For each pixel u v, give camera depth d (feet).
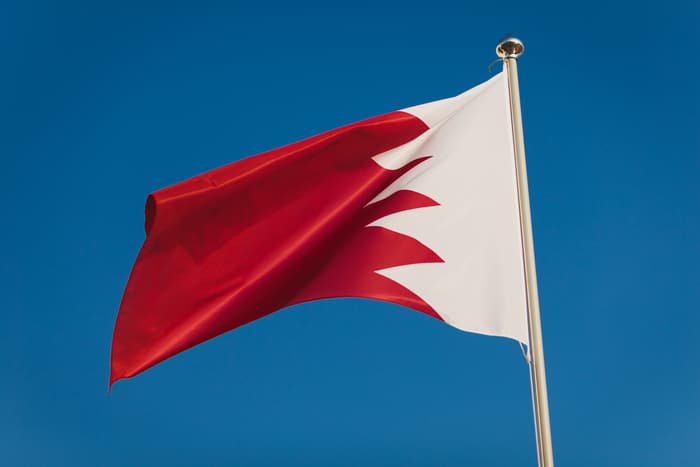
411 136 21.88
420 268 21.67
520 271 21.04
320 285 21.85
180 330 19.29
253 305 20.29
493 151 22.47
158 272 19.27
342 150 21.16
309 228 20.44
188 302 19.45
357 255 21.99
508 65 22.47
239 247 20.03
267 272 20.06
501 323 20.61
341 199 21.03
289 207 20.56
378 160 21.49
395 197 22.26
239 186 19.90
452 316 21.03
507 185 22.07
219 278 19.70
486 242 21.61
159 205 19.01
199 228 19.63
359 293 21.65
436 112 22.16
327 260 21.83
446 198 22.20
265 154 20.45
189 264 19.49
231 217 20.01
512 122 21.67
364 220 22.12
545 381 18.81
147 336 19.03
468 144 22.61
